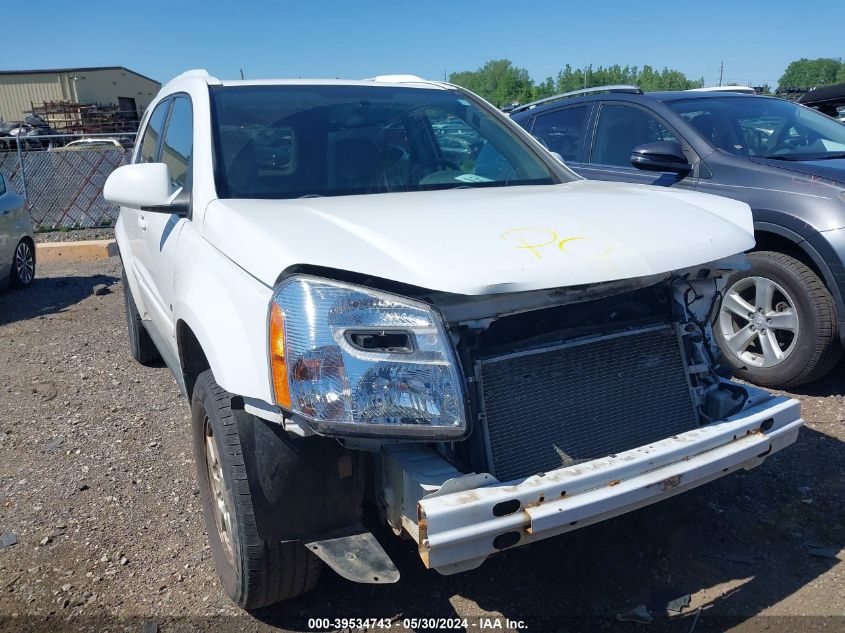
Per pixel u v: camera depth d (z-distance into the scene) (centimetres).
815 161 481
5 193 872
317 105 356
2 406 495
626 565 304
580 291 232
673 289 267
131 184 305
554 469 232
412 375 205
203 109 337
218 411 250
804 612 273
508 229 245
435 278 211
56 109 3847
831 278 425
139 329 545
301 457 233
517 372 234
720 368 286
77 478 387
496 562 307
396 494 225
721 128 527
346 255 220
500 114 404
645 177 549
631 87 598
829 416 431
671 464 235
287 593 265
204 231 284
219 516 290
